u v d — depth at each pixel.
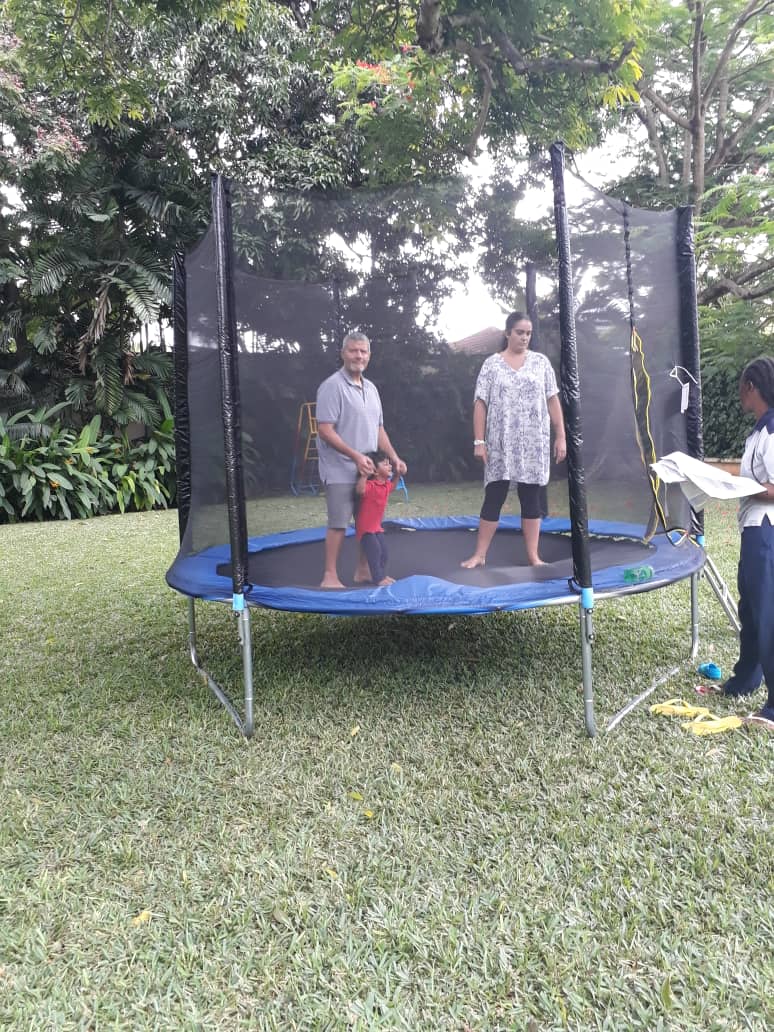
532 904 1.87
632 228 3.53
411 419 4.59
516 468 3.56
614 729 2.89
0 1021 1.55
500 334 4.11
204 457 3.92
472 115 6.41
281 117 11.16
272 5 9.14
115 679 3.66
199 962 1.72
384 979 1.63
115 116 5.70
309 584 3.47
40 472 9.70
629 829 2.19
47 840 2.23
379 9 5.22
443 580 3.17
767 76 8.94
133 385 11.72
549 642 4.05
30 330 11.45
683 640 3.97
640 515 3.61
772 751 2.64
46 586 5.84
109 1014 1.57
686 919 1.80
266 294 3.83
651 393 3.58
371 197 3.65
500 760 2.65
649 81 8.64
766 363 2.86
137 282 10.35
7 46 9.21
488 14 4.80
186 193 11.09
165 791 2.51
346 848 2.15
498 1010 1.55
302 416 4.18
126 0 5.03
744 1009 1.53
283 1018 1.55
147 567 6.53
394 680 3.54
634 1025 1.50
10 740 2.95
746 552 2.90
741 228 7.04
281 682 3.56
